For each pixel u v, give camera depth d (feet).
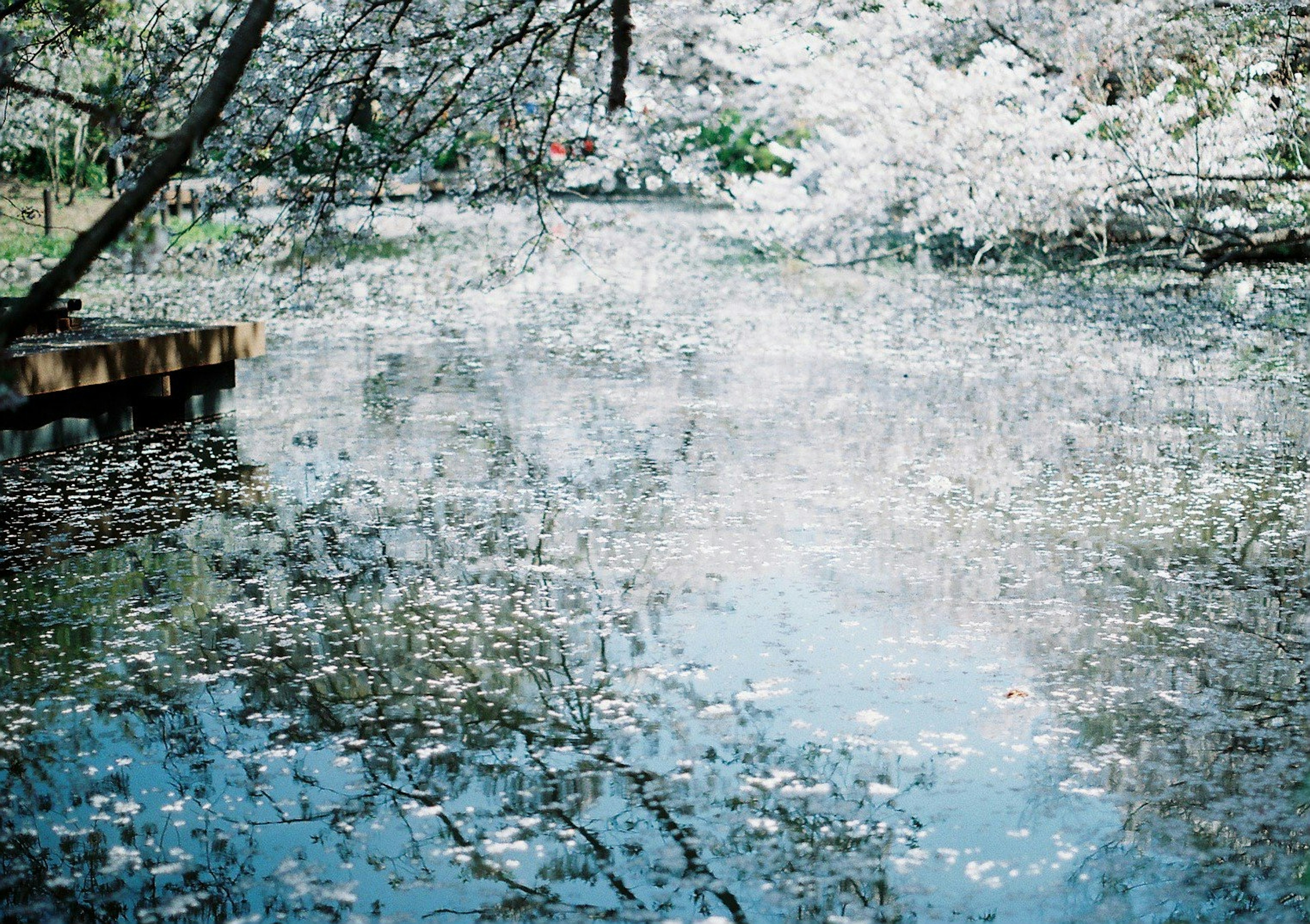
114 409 24.59
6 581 16.38
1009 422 25.30
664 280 53.62
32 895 9.36
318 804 10.69
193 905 9.21
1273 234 39.37
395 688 13.03
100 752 11.69
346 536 18.26
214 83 10.17
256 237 24.72
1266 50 37.91
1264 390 28.12
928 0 41.11
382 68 23.97
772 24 39.37
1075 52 38.24
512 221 77.82
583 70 26.14
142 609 15.34
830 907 9.04
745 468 21.94
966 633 14.24
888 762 11.22
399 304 46.70
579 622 14.82
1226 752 11.30
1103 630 14.28
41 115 34.04
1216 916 8.82
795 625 14.58
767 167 62.03
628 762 11.34
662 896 9.26
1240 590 15.55
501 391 29.53
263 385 30.55
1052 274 49.85
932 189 41.60
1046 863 9.55
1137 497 19.76
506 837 10.13
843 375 30.96
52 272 9.33
